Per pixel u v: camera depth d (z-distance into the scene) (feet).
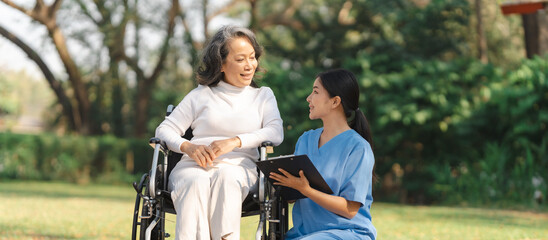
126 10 69.82
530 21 47.26
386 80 49.67
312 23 65.31
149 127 66.59
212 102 11.52
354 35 62.59
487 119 45.11
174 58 72.69
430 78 49.37
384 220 28.22
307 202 10.45
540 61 41.19
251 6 67.26
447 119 48.14
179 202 10.39
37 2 67.05
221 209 10.33
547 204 36.88
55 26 69.10
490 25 65.82
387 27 56.85
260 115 11.64
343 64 54.34
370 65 52.49
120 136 86.63
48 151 68.90
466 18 57.11
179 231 10.20
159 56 72.18
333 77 10.39
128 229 23.35
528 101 39.24
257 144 11.04
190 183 10.36
